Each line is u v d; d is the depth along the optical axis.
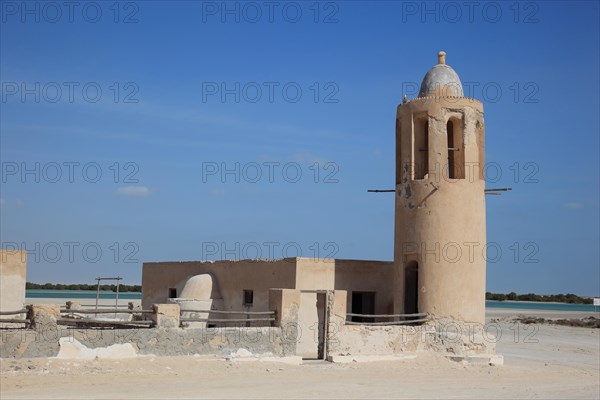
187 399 15.14
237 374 18.66
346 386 18.14
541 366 26.52
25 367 16.91
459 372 22.44
